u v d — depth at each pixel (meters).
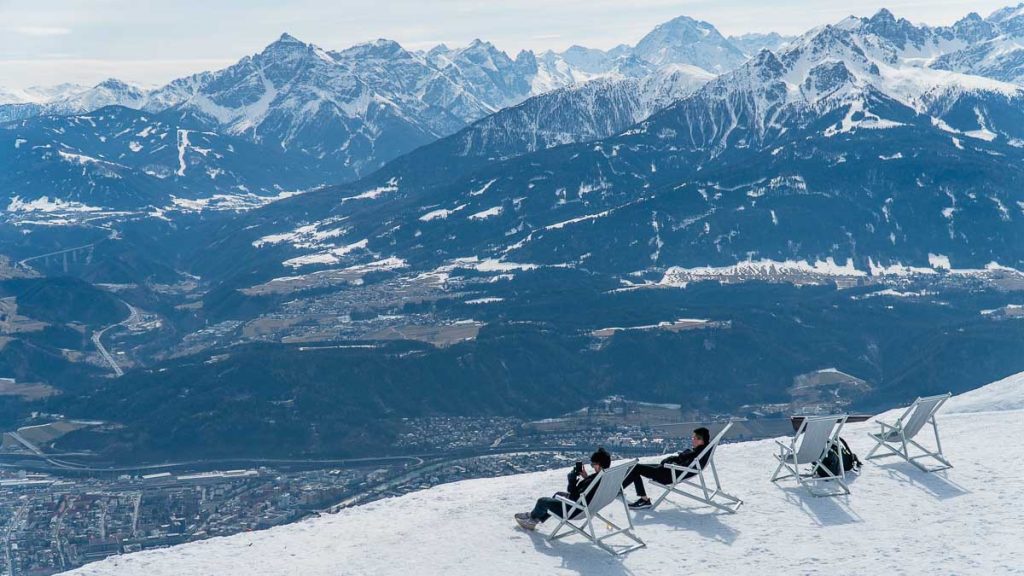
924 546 17.23
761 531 18.66
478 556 18.22
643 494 20.52
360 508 22.39
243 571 18.23
